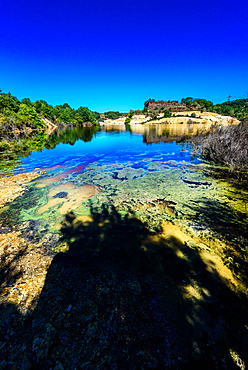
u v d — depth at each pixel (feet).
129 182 22.97
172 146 50.72
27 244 11.65
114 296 7.94
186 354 5.92
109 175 26.25
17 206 17.12
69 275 9.10
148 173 26.73
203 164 30.53
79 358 5.83
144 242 11.72
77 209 16.40
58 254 10.73
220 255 10.38
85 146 54.08
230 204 16.43
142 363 5.69
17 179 24.67
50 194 19.76
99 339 6.32
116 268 9.61
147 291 8.21
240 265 9.61
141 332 6.54
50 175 26.76
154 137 74.69
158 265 9.78
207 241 11.62
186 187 20.67
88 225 13.84
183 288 8.36
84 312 7.22
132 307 7.45
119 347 6.10
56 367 5.63
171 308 7.43
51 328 6.68
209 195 18.40
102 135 90.07
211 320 6.96
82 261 10.12
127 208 16.31
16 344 6.23
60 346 6.15
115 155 40.68
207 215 14.73
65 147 52.49
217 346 6.13
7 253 10.74
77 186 22.07
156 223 13.83
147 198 18.13
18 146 54.70
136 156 39.22
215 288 8.33
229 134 33.86
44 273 9.23
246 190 19.29
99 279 8.87
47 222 14.35
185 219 14.24
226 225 13.33
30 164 33.73
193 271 9.31
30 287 8.39
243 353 5.95
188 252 10.69
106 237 12.34
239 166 23.68
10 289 8.28
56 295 7.97
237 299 7.80
